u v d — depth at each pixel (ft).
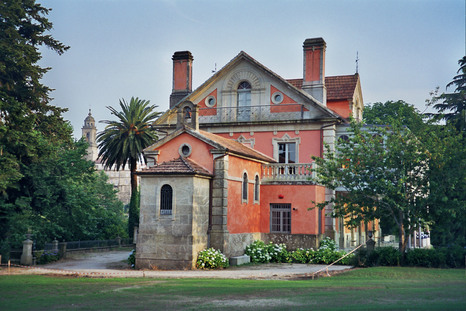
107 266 91.15
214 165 89.61
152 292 54.54
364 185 85.15
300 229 101.24
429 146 81.51
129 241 151.33
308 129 115.85
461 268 75.77
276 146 118.01
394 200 82.07
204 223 86.63
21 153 100.32
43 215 123.13
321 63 118.62
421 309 40.93
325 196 108.47
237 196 94.07
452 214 77.05
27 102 109.70
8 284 62.69
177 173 83.35
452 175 80.18
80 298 50.90
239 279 69.31
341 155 89.71
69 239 140.97
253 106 120.47
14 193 102.89
